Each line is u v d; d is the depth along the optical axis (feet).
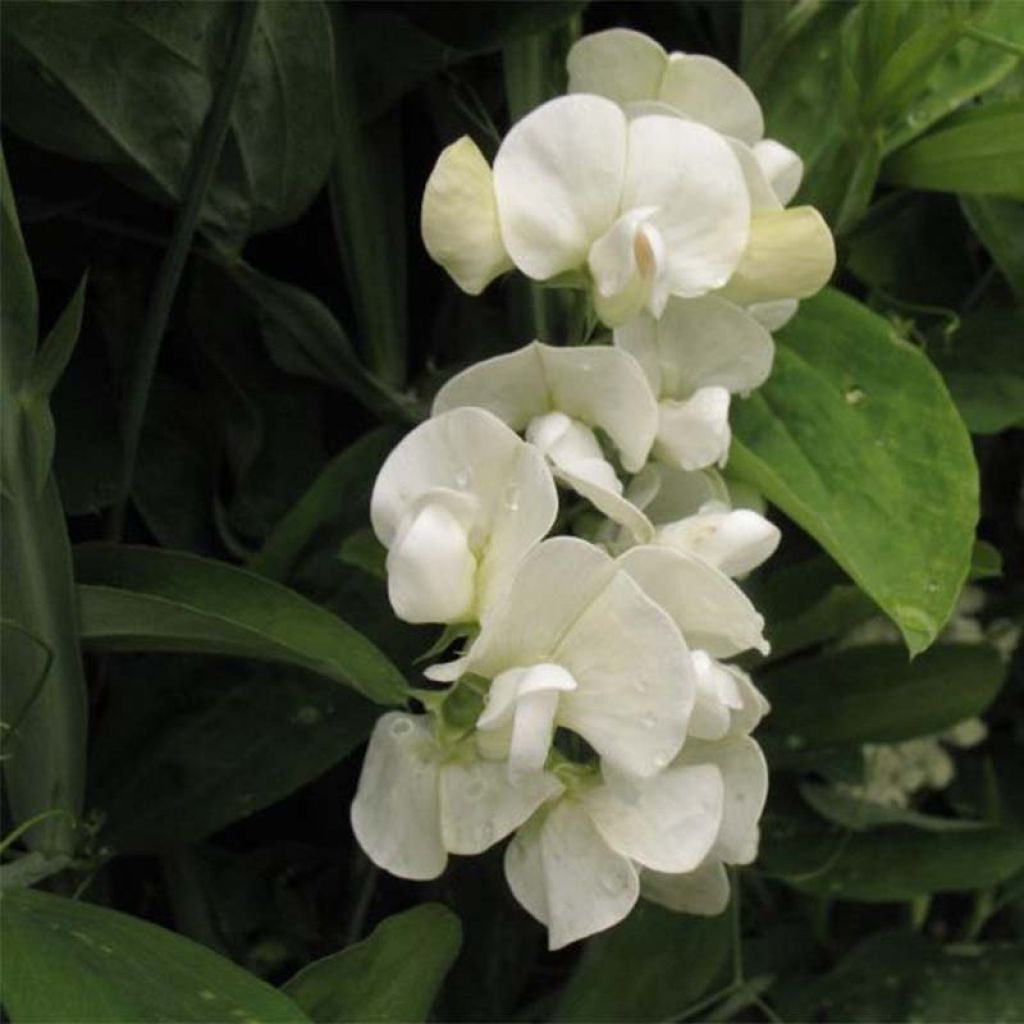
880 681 1.29
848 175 1.21
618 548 1.09
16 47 1.11
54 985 1.00
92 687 1.23
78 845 1.15
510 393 1.09
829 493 1.15
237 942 1.28
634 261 1.06
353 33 1.20
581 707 1.04
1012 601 1.46
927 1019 1.32
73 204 1.20
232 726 1.18
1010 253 1.26
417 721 1.06
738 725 1.08
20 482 1.06
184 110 1.13
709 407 1.09
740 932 1.36
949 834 1.31
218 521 1.22
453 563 1.03
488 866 1.31
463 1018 1.30
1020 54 1.16
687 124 1.08
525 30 1.20
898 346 1.17
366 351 1.23
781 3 1.23
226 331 1.24
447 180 1.06
